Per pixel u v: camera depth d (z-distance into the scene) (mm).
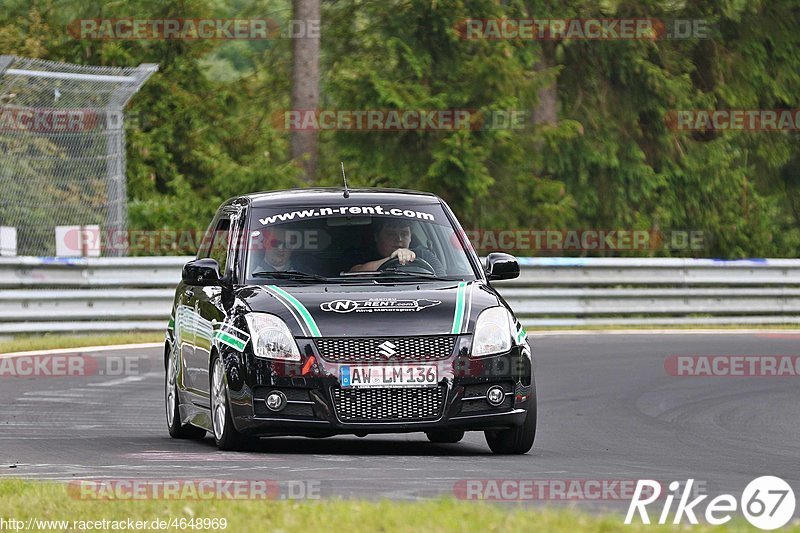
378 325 31922
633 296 81375
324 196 36938
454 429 31984
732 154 121625
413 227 36062
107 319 70688
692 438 38156
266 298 33094
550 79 106938
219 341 33250
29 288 69312
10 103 80375
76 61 118125
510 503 24406
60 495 24375
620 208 117250
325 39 114438
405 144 103562
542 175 116312
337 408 31484
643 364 59469
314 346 31672
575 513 21188
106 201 80125
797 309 85812
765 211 125188
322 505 22188
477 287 34219
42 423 40969
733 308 84125
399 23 109562
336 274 34688
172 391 38406
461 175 99812
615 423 41656
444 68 109062
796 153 129875
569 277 80938
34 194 86750
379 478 27641
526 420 32875
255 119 119688
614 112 117562
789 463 32562
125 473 28828
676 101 117750
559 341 70500
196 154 102938
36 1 122312
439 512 21312
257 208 36344
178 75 120125
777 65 122250
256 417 31781
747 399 48344
